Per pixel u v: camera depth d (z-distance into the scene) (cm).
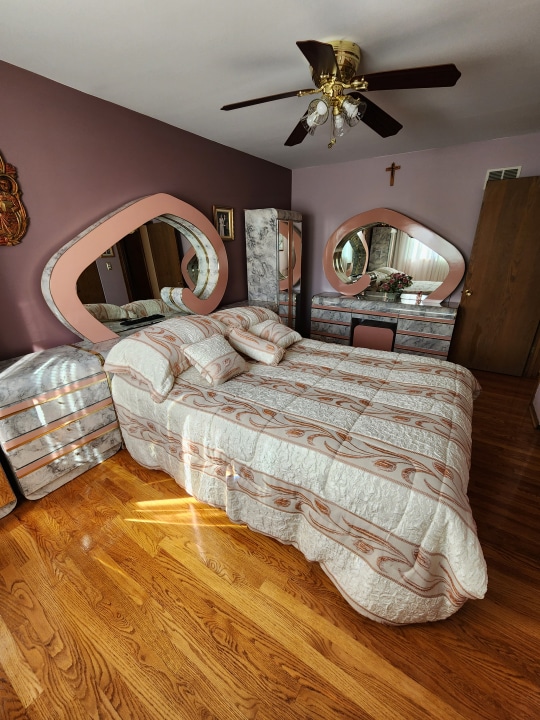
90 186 206
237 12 127
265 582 137
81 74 173
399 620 117
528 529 159
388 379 193
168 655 112
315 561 137
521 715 98
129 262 234
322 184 399
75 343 219
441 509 106
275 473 135
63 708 100
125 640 117
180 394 173
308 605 128
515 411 269
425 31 141
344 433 138
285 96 150
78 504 176
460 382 189
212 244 283
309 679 106
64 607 127
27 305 191
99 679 107
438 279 358
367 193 376
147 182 239
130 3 121
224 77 179
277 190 392
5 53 153
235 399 167
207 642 116
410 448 127
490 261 323
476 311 343
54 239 194
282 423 146
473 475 196
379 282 390
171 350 190
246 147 310
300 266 404
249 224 337
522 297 320
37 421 170
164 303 267
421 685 105
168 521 166
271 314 285
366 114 175
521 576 138
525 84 190
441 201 341
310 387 182
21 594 132
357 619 124
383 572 113
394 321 356
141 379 182
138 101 207
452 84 138
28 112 172
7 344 186
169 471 186
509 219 306
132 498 180
